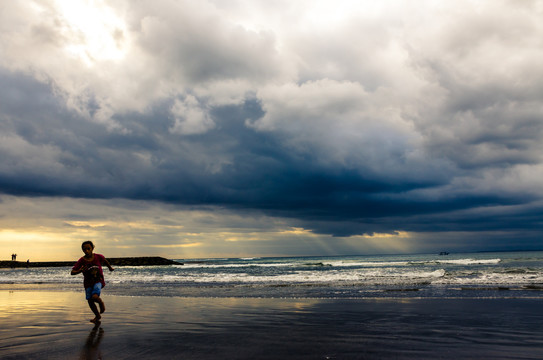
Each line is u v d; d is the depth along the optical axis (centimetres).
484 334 566
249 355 436
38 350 468
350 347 479
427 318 726
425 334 568
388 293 1218
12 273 4203
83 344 503
